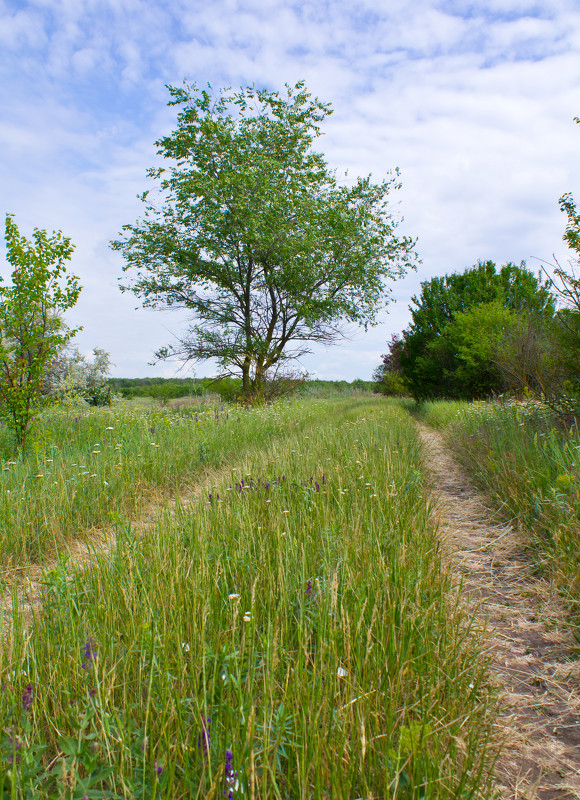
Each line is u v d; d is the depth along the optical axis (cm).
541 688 253
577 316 739
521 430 782
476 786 164
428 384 2375
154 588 277
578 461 505
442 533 472
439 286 2550
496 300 1994
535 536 444
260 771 166
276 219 2236
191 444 928
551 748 211
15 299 825
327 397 4075
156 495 650
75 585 293
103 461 712
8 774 151
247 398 2336
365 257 2548
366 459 667
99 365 2633
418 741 170
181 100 2373
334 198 2573
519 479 539
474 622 318
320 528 377
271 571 303
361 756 164
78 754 163
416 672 226
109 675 209
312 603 273
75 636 235
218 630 241
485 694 239
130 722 182
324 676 207
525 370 1200
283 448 800
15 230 823
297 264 2347
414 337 2522
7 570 411
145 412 1491
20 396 832
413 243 2703
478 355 1825
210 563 322
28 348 849
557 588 354
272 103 2430
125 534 369
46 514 500
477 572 397
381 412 1680
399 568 308
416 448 889
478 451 791
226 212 2289
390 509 453
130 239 2439
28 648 227
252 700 191
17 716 188
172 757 174
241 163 2344
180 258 2433
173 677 204
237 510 427
